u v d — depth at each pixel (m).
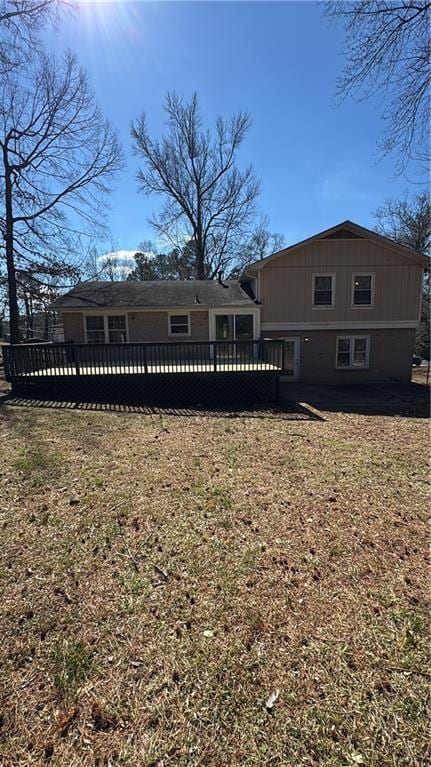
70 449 5.68
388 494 4.14
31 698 1.88
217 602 2.53
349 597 2.57
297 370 15.16
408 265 14.77
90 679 1.98
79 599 2.56
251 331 15.22
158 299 15.59
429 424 7.65
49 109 16.34
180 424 7.39
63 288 17.44
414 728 1.72
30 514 3.70
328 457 5.36
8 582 2.73
